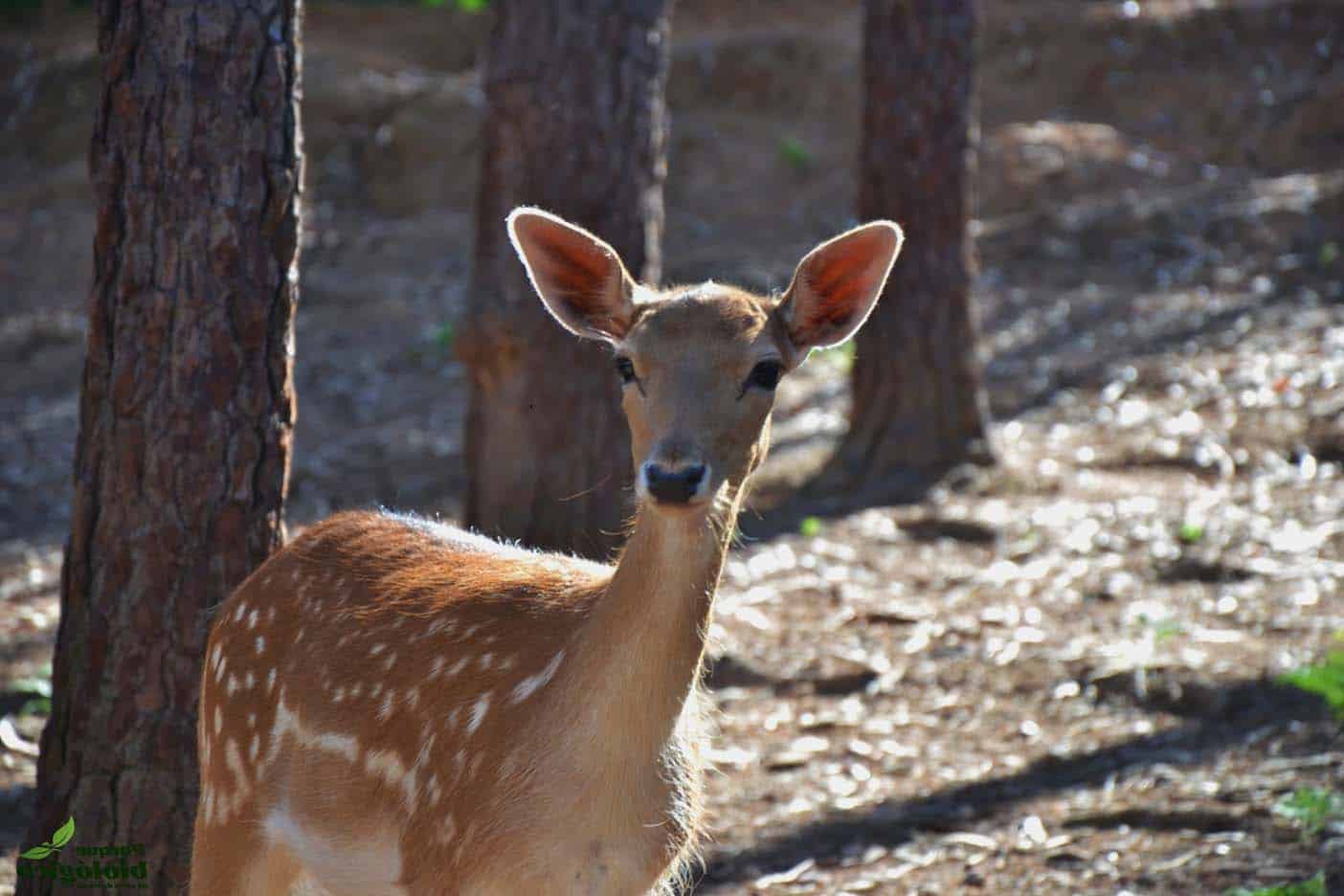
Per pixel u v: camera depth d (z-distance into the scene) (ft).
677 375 17.65
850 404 53.88
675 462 16.88
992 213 84.99
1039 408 57.88
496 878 18.21
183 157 21.47
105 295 21.90
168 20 21.31
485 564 21.03
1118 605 40.57
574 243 19.39
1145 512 47.19
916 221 50.19
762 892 26.63
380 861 19.71
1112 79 95.40
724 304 18.19
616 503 40.65
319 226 87.30
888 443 51.47
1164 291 69.62
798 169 91.76
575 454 40.29
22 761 31.68
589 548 40.42
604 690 17.70
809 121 96.63
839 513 48.57
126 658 22.29
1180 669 35.63
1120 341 63.87
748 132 95.04
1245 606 39.81
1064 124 92.17
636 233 39.19
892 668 37.14
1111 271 72.90
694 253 81.92
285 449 22.95
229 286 21.88
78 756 22.63
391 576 20.93
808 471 52.39
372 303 76.48
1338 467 50.42
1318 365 58.65
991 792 30.60
